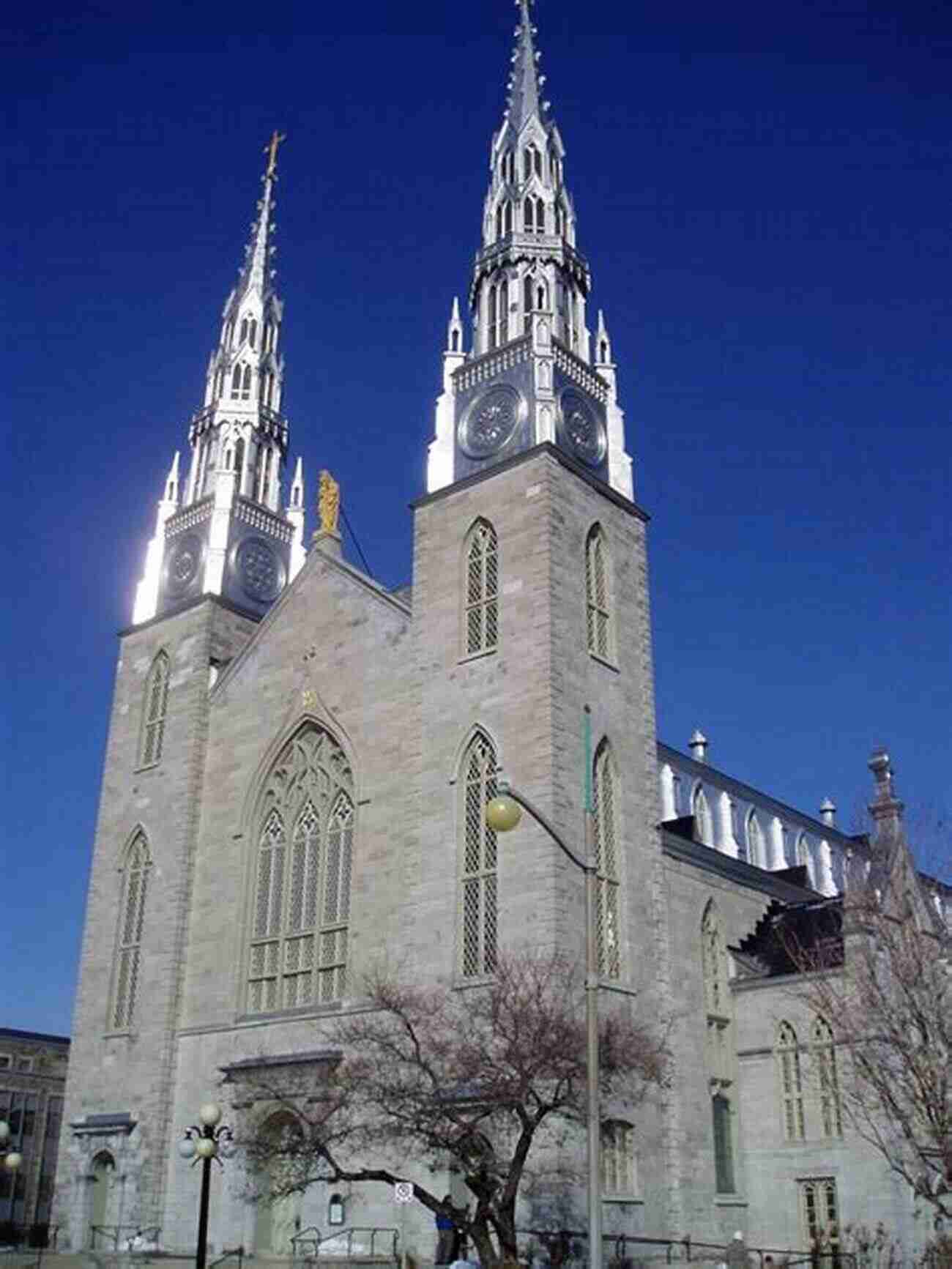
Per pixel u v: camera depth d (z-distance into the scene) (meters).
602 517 54.38
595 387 58.12
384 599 55.38
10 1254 50.66
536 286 59.75
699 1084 49.62
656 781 52.41
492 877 46.78
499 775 47.72
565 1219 40.00
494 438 55.06
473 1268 34.62
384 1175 35.84
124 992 59.25
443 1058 38.94
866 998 41.91
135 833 61.88
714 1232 47.38
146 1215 52.28
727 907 55.75
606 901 47.75
